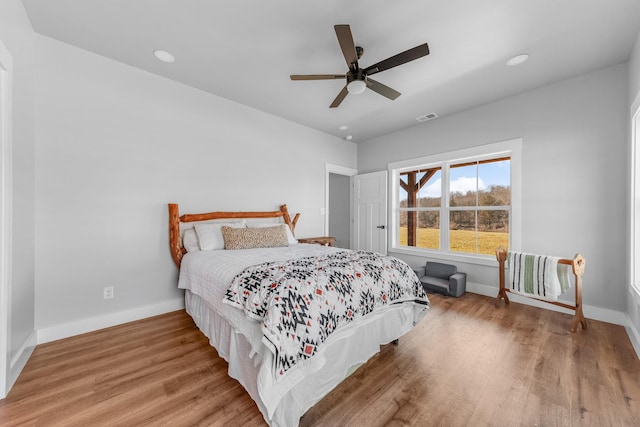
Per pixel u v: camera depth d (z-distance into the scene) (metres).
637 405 1.44
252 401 1.49
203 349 2.04
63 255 2.24
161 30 2.09
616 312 2.54
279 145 3.92
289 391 1.28
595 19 1.93
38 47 2.12
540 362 1.87
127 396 1.51
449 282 3.39
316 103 3.44
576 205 2.78
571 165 2.81
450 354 1.98
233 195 3.39
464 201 3.79
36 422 1.32
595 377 1.69
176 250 2.78
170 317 2.68
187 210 2.98
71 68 2.28
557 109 2.88
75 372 1.74
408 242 4.50
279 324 1.26
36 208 2.11
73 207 2.29
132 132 2.60
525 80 2.83
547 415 1.38
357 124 4.22
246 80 2.86
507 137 3.25
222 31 2.09
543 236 2.99
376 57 2.40
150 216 2.72
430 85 2.92
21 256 1.85
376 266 1.96
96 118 2.40
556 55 2.38
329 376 1.50
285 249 2.79
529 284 2.66
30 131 2.02
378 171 4.83
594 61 2.48
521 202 3.14
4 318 1.49
